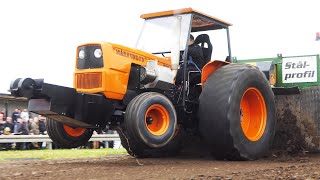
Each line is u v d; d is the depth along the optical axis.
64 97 6.08
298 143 8.36
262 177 4.55
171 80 6.94
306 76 8.91
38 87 6.01
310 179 4.40
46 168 5.78
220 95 6.82
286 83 9.06
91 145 14.43
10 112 16.83
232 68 7.13
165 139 6.33
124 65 6.64
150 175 4.91
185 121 7.31
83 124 6.39
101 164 6.43
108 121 6.60
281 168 5.42
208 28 7.96
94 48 6.59
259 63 8.95
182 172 5.20
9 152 10.83
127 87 6.72
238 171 5.25
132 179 4.59
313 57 8.88
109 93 6.46
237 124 6.82
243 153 6.91
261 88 7.36
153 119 6.41
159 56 7.39
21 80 6.04
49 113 6.11
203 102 6.92
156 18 7.70
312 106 8.31
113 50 6.57
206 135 6.91
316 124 8.28
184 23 7.35
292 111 8.47
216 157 7.14
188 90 7.28
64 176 4.86
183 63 7.13
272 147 8.46
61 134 6.83
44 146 13.80
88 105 6.27
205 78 7.10
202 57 7.65
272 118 7.54
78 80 6.68
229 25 8.09
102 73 6.45
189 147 8.29
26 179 4.66
